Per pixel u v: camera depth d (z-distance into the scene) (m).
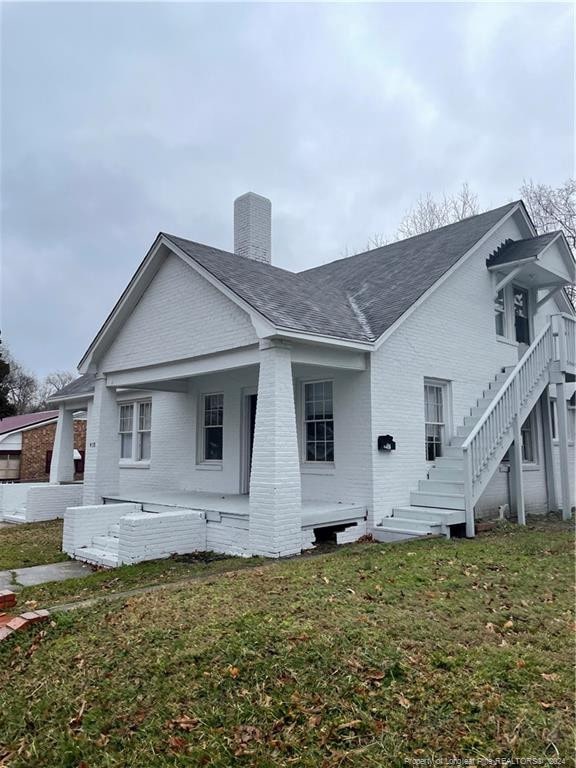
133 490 14.99
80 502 14.38
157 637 4.19
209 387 12.95
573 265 13.91
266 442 7.93
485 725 2.92
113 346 11.98
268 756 2.81
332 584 5.53
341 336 8.70
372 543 8.52
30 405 56.59
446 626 4.26
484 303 12.66
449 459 10.60
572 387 15.24
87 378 17.25
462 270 12.05
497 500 12.41
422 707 3.10
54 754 3.01
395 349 10.12
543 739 2.79
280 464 7.82
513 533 9.64
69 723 3.26
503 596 5.16
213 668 3.63
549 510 13.59
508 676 3.41
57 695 3.56
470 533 9.16
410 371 10.41
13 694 3.69
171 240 9.99
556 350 12.23
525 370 11.37
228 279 8.91
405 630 4.15
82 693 3.54
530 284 14.41
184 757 2.85
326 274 14.89
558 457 15.12
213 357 9.45
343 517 8.99
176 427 13.81
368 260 14.52
